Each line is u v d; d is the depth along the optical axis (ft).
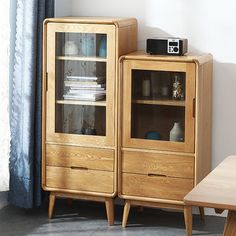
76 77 14.88
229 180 9.27
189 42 15.42
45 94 15.06
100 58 14.64
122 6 15.81
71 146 14.97
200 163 14.43
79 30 14.69
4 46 14.51
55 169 15.15
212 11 15.16
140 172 14.56
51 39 14.89
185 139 14.16
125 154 14.64
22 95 15.03
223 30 15.16
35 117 15.25
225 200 8.38
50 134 15.10
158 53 14.58
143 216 15.48
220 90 15.31
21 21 14.83
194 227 14.78
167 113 14.33
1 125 14.83
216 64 15.28
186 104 14.11
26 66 14.85
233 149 15.39
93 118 14.84
